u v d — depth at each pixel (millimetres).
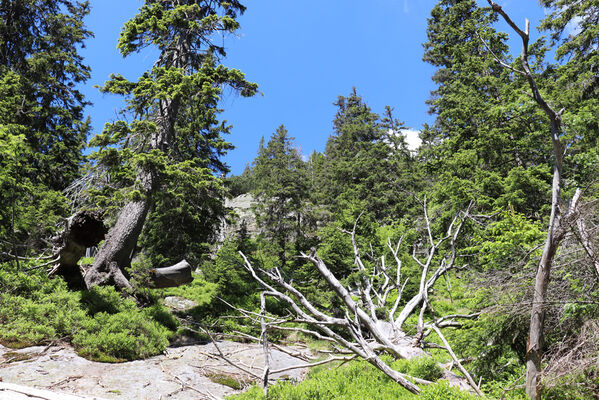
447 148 20078
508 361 5570
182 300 14555
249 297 14539
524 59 4512
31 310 9164
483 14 20594
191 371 8195
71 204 15680
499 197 14250
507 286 5375
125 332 9383
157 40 16062
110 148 12641
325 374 6020
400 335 7191
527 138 15250
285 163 30000
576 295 4703
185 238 20688
